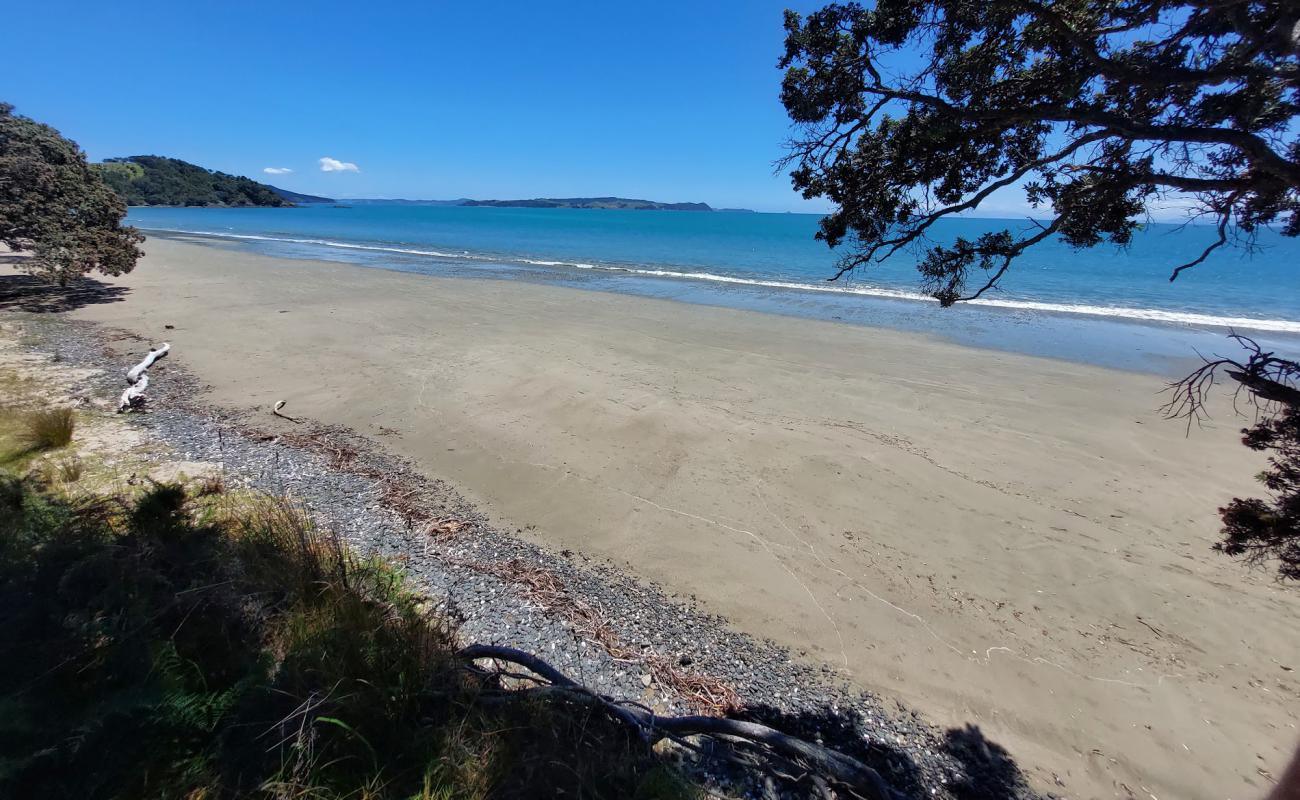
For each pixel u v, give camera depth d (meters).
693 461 7.50
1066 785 3.57
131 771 2.36
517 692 3.17
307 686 2.83
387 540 5.40
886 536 6.07
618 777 2.79
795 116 3.81
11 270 18.38
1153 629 4.86
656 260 31.03
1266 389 2.93
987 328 15.13
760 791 3.07
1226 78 2.58
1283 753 3.77
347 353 11.41
